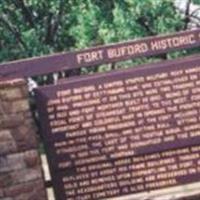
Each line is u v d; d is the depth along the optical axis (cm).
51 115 434
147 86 439
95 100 436
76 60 436
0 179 421
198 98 441
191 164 443
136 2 1186
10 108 422
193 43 445
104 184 439
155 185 442
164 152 441
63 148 436
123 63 1109
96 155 438
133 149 438
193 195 443
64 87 434
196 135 441
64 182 437
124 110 438
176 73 441
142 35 1212
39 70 432
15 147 423
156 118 439
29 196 424
